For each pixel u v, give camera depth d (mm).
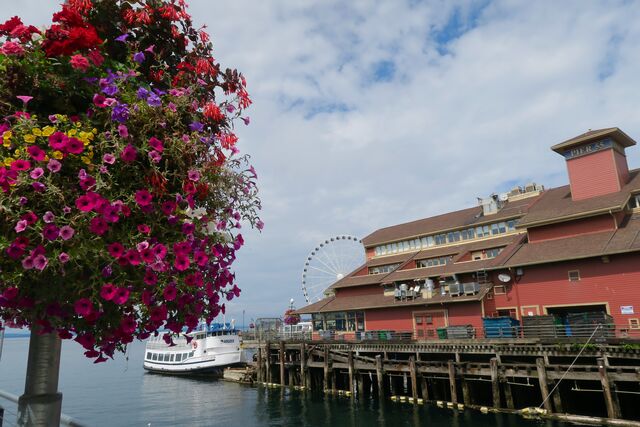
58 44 2344
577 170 34031
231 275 2844
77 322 2270
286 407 30750
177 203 2471
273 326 52125
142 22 2879
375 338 36969
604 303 27453
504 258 32938
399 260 44969
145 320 2434
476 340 27500
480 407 25438
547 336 26766
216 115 2908
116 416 30234
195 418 29016
